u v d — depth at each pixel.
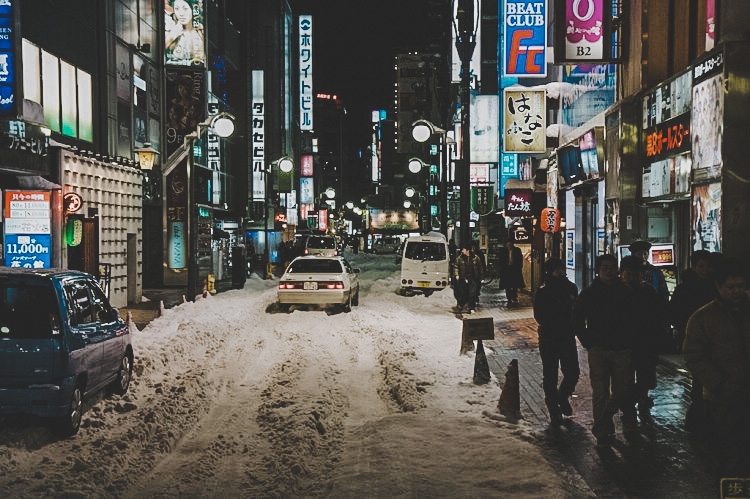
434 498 6.00
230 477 6.70
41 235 16.27
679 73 13.53
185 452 7.53
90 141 22.95
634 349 8.08
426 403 9.41
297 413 8.86
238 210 50.91
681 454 7.17
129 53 26.53
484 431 7.97
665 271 13.26
